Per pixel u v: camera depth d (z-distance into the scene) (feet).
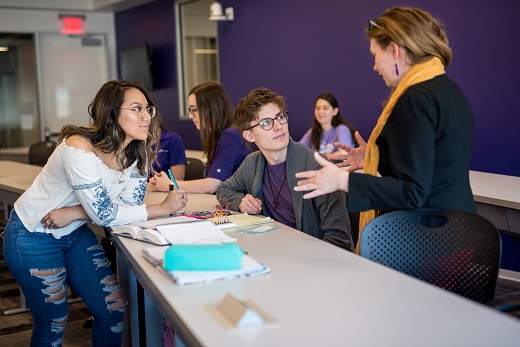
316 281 5.45
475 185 11.89
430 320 4.48
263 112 8.02
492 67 15.39
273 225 7.88
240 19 25.45
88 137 7.79
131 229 7.42
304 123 22.66
